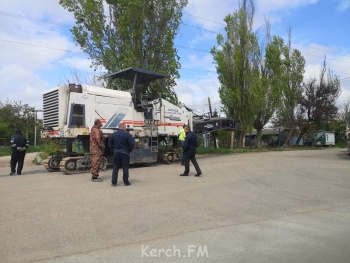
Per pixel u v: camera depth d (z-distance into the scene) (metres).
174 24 24.12
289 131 47.41
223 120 23.22
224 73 32.41
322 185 10.49
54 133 14.69
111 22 23.73
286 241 5.55
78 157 14.38
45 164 15.45
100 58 23.48
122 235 5.80
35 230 6.02
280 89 37.09
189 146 12.41
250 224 6.45
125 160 10.38
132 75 17.73
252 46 32.81
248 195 8.97
